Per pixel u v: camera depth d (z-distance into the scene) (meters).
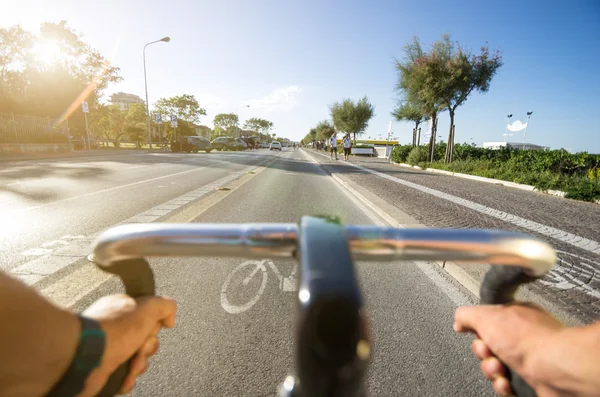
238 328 2.33
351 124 37.66
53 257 3.35
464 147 17.84
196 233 0.45
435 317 2.56
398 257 0.45
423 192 8.36
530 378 0.39
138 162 15.91
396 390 1.82
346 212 6.25
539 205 7.09
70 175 10.17
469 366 2.02
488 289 0.54
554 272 3.24
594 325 0.36
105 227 4.50
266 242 0.44
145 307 0.50
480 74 15.11
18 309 0.26
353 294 0.22
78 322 0.33
